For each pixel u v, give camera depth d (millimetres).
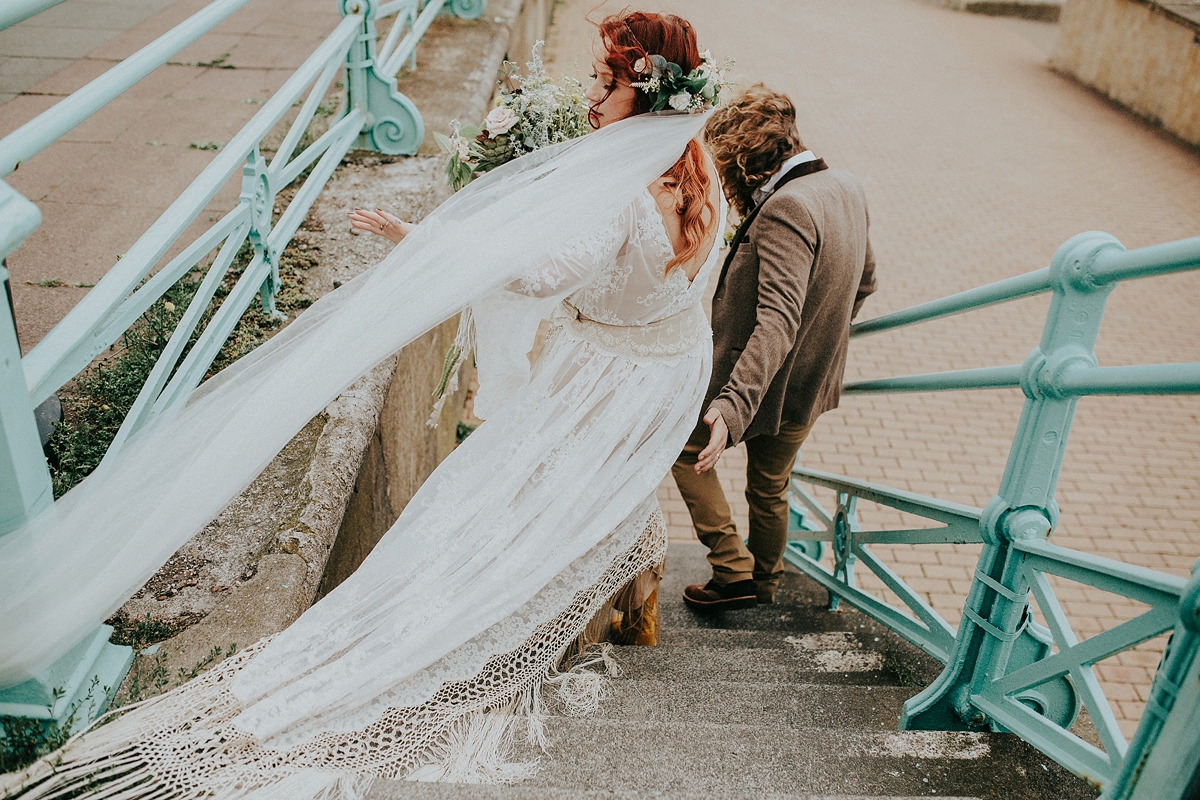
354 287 2135
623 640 2830
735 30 13375
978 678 1995
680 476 3105
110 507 1639
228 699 1748
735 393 2299
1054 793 1832
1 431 1435
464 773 1784
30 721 1623
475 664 1909
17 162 1424
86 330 1755
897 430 5855
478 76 5652
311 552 2170
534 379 2129
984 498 5316
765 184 2688
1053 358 1751
